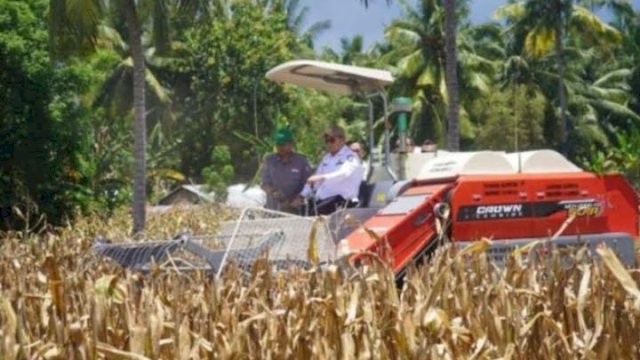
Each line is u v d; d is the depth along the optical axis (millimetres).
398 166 27422
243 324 13297
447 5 68625
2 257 25234
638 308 13750
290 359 13164
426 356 12789
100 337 13297
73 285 16484
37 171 67688
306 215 26281
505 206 24859
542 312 13766
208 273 21047
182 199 109688
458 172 24891
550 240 18344
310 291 15898
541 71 139375
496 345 13734
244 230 24234
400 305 14031
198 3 65125
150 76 125062
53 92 69688
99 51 79875
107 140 111938
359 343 13078
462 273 16203
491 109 126125
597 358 13516
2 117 67812
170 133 130125
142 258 22516
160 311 13844
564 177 25562
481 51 140125
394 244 23812
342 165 25969
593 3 131250
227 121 129125
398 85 125625
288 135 28203
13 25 68562
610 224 25859
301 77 28250
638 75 159250
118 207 76500
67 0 62250
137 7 65812
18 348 12734
